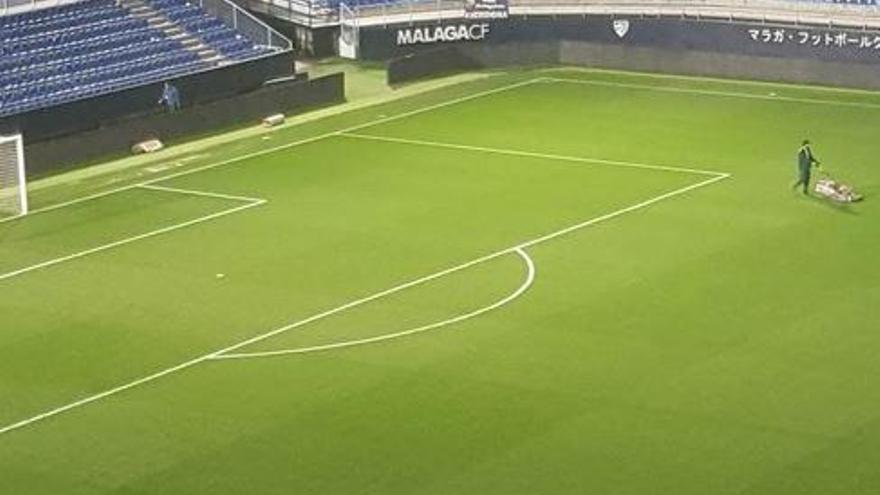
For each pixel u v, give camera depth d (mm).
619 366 39438
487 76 73875
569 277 46188
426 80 73188
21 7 68688
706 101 68875
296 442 35438
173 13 70562
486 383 38500
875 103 68312
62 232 51500
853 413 36594
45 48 65750
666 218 51906
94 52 66438
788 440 35219
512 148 61438
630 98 69625
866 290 44781
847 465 34000
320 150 61438
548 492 32969
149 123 62094
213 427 36281
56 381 39125
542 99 69562
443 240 50000
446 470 34000
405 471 34000
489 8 75562
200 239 50500
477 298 44625
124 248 49688
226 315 43562
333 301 44562
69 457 34875
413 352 40594
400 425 36250
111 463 34562
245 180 57344
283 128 64875
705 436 35469
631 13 75312
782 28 72438
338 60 76250
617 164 58875
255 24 70062
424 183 56688
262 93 66000
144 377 39250
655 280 45812
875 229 50469
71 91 62906
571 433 35688
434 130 64312
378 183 56750
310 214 53031
